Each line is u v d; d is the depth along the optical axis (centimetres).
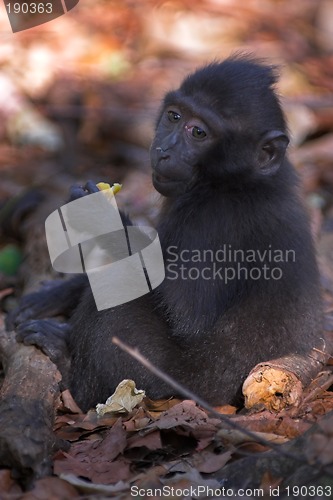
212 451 891
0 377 1133
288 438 902
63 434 960
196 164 1092
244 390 995
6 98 2177
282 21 2622
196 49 2462
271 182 1093
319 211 1644
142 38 2498
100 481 845
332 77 2311
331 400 987
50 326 1107
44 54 2331
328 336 1180
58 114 2147
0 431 845
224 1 2659
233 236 1059
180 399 1043
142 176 1797
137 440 905
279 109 1109
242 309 1057
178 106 1103
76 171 1958
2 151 2084
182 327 1054
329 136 2019
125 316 1051
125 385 1000
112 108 2117
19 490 829
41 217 1633
